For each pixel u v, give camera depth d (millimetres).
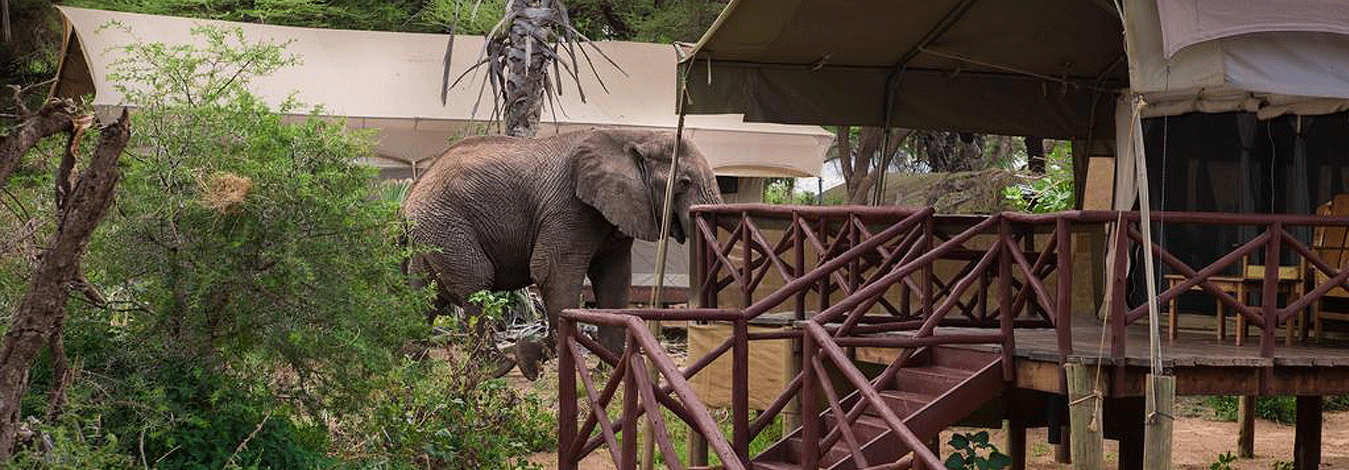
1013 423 10297
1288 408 14430
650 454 8578
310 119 8398
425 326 9062
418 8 26266
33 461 6270
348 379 8266
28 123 5945
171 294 7809
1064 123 13172
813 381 7586
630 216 13422
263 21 22062
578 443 7895
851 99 12391
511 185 13680
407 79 19891
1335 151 11180
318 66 19641
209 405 7750
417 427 8891
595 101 20469
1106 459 12391
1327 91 7863
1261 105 11125
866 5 10680
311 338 7969
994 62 12336
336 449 8617
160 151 7945
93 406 7117
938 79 12727
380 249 8469
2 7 8383
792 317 10984
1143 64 7746
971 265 9578
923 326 8250
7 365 5891
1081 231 11672
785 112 12117
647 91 20984
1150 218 7699
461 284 13492
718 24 10539
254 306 7922
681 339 18109
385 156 19703
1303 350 8828
